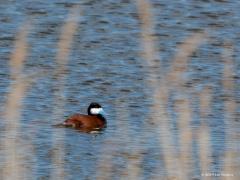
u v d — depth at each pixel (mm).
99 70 27719
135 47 30656
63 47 11898
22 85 12148
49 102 23453
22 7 35781
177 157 11969
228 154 12781
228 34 32562
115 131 21531
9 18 34281
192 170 15836
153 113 21969
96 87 26000
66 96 24875
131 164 14648
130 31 32844
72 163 18453
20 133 20125
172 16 34844
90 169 18047
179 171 11852
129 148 18812
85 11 35375
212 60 28438
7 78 26203
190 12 35438
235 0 37062
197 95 23828
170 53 29797
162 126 12555
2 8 35594
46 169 17031
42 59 28484
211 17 34969
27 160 17406
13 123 12836
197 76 26547
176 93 22062
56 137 20391
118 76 27156
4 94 24531
